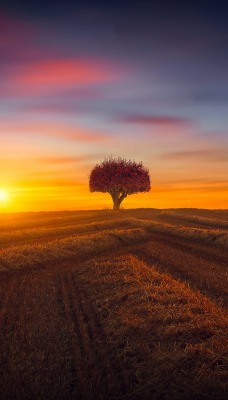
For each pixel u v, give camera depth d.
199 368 8.71
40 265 21.75
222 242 29.03
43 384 8.51
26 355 9.80
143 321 11.47
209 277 17.89
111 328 11.30
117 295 14.23
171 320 11.34
